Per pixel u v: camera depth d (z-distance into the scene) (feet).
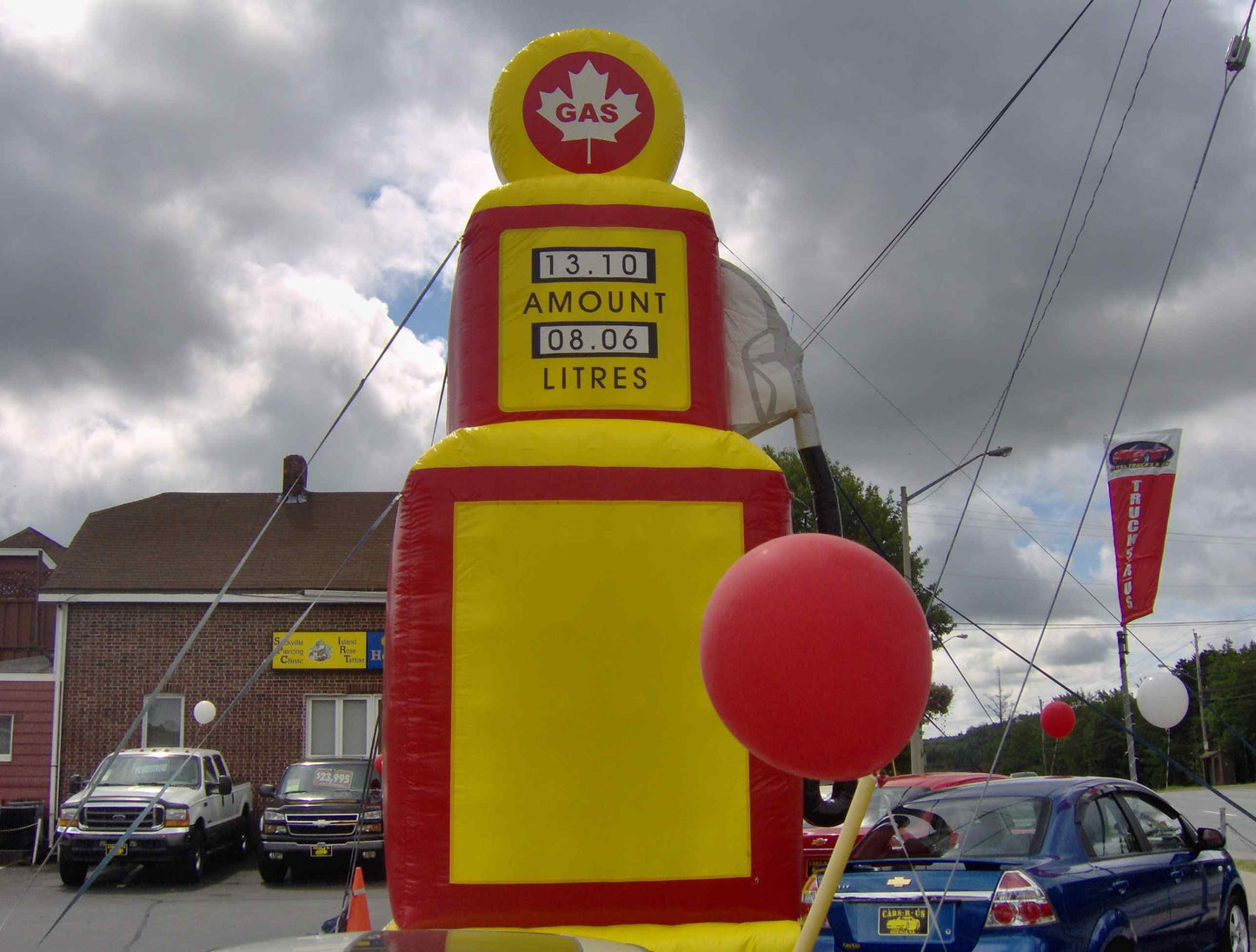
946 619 69.10
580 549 17.76
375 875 53.01
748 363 21.30
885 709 9.11
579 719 17.28
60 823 48.80
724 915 17.15
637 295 19.30
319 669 64.90
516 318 19.15
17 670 67.77
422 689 17.43
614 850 16.99
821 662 8.98
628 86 20.72
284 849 49.90
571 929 16.89
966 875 17.35
